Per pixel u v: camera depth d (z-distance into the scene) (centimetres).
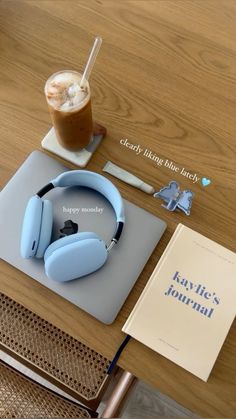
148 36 94
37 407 91
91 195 79
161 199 80
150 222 78
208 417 68
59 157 83
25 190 79
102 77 89
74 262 70
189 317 72
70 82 73
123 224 75
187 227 78
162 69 91
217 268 75
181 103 88
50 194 78
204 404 68
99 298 72
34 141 84
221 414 68
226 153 85
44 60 91
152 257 76
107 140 84
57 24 94
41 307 72
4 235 75
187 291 74
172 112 88
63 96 72
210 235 78
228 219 80
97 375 97
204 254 76
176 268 75
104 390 96
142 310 72
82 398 95
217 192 82
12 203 78
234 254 77
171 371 70
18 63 90
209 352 70
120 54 92
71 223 75
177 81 90
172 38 94
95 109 87
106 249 72
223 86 90
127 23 95
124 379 92
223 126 87
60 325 71
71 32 93
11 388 93
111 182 77
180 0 98
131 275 74
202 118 87
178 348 70
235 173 83
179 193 80
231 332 72
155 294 73
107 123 86
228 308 73
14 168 81
